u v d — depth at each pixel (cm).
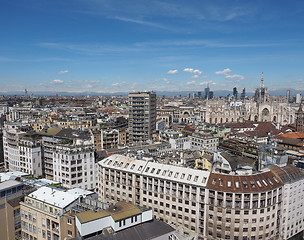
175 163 13925
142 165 13250
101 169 14438
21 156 18188
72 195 9869
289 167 12838
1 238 9506
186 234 9925
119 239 7494
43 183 12075
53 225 9100
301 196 12638
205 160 14762
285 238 12156
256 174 11538
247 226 10925
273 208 11375
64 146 15900
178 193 11831
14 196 10000
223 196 10900
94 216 7762
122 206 8512
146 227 8125
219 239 11119
